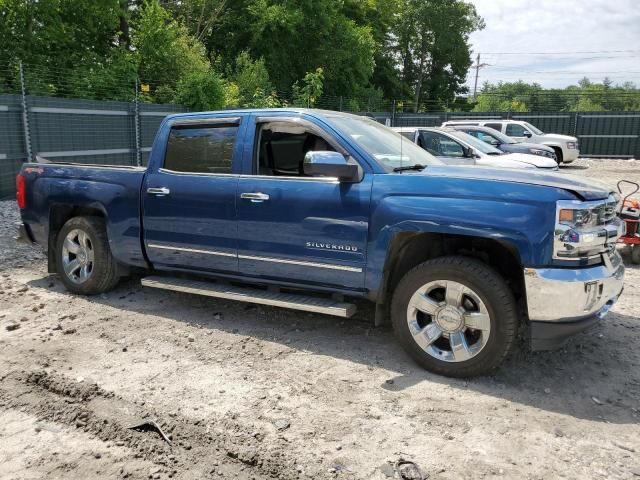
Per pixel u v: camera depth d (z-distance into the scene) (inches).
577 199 143.6
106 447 122.2
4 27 713.6
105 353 171.0
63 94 647.8
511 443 125.0
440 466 116.2
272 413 136.3
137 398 143.0
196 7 1223.5
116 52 772.6
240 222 183.5
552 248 141.8
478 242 163.6
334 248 168.4
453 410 138.9
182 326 194.5
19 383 150.8
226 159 190.9
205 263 195.9
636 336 188.5
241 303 219.1
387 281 168.2
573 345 179.8
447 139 441.1
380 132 198.5
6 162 465.7
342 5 1365.7
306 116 180.2
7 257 284.2
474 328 151.8
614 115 1104.2
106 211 212.8
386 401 143.0
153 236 204.1
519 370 161.6
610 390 150.6
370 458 118.6
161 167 203.0
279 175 186.4
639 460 119.0
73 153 524.4
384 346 178.4
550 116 1142.3
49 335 184.5
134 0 930.1
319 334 187.9
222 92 731.4
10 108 464.1
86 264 223.8
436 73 2300.7
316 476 112.4
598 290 145.3
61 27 759.1
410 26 2174.0
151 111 628.1
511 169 175.0
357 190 164.4
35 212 232.5
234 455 119.3
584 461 118.6
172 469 114.7
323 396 145.3
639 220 287.4
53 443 123.5
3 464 115.7
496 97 2422.5
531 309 144.8
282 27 1234.6
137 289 235.1
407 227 156.3
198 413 135.8
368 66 1421.0
